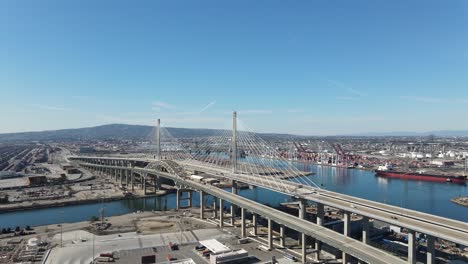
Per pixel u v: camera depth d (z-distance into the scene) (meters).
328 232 99.88
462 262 95.38
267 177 171.88
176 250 113.00
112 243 120.75
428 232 79.88
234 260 100.81
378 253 83.88
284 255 108.31
